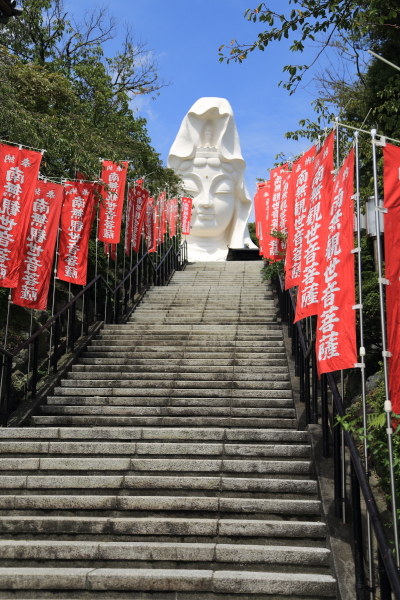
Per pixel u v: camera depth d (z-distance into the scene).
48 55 20.16
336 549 4.86
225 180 28.78
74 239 10.87
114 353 10.43
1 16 6.86
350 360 4.98
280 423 7.68
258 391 8.59
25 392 8.71
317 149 6.73
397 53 10.00
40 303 9.40
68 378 9.61
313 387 7.35
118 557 4.99
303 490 5.85
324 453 6.25
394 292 4.58
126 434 7.09
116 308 12.70
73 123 12.91
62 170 12.02
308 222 6.46
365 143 9.30
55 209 9.66
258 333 11.30
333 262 5.38
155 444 6.64
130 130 21.00
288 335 11.02
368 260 9.16
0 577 4.72
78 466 6.34
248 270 20.09
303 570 4.88
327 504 5.43
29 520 5.44
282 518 5.55
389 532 5.12
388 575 3.46
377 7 8.30
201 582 4.62
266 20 7.94
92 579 4.68
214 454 6.58
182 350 10.54
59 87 13.14
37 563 5.03
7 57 11.84
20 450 6.74
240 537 5.26
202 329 11.68
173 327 11.76
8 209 8.81
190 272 18.88
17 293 9.27
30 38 19.59
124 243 15.35
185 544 5.08
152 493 5.96
